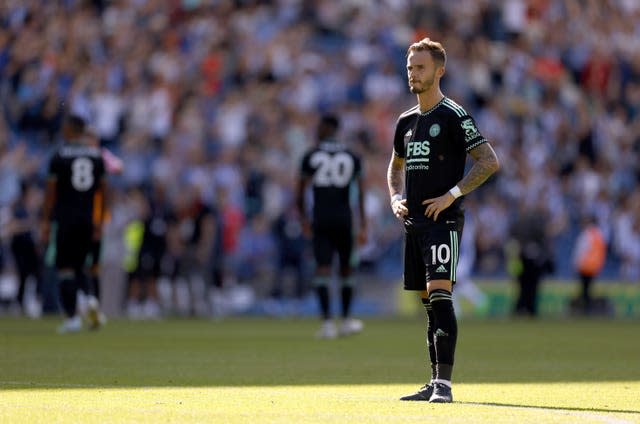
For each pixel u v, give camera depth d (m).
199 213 69.94
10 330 50.41
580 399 23.12
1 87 79.19
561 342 46.97
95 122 79.19
